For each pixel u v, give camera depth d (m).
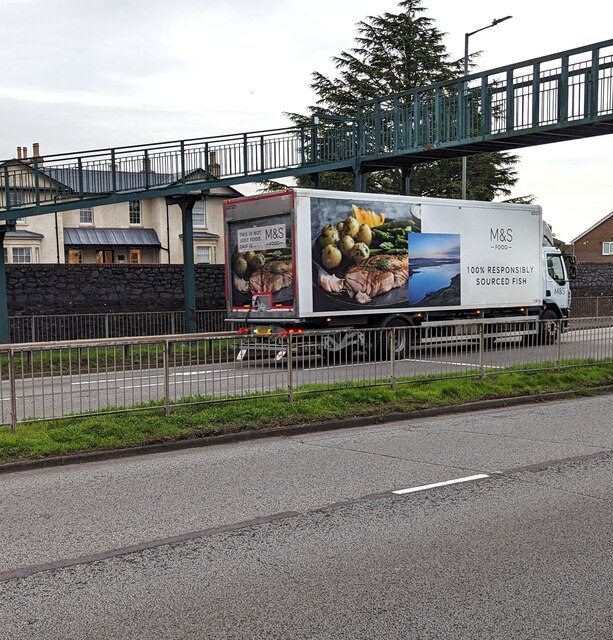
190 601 4.46
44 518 6.21
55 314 22.45
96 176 22.31
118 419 9.62
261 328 17.12
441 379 12.86
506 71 19.53
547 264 22.53
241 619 4.19
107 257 44.53
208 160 21.45
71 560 5.20
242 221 17.39
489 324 19.88
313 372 11.42
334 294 16.75
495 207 20.11
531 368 13.96
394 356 12.28
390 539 5.53
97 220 44.12
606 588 4.56
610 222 76.94
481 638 3.92
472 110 20.72
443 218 18.84
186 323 22.39
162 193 21.14
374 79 39.94
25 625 4.18
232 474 7.62
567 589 4.55
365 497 6.68
